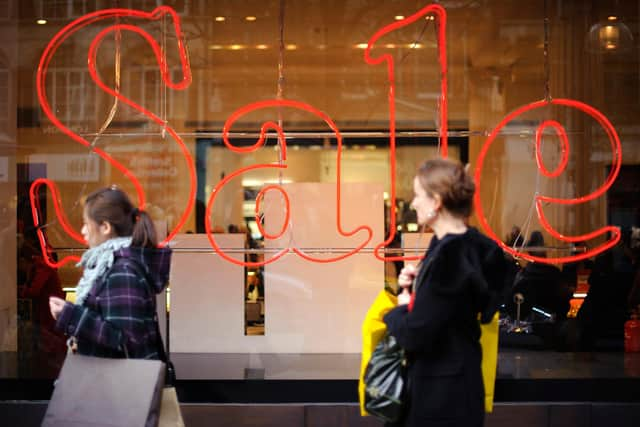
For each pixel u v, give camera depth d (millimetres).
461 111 5277
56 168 4762
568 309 4594
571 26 4875
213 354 4547
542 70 5121
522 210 5070
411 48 5238
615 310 4590
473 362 2445
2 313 4539
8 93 4703
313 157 5336
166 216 5160
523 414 3961
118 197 2682
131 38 4988
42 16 4699
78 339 2594
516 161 5102
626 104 4785
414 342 2332
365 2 4801
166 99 5215
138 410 2445
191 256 4559
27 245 4586
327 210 4539
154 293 2650
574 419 3965
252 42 5109
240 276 4559
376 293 4535
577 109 4926
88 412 2461
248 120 5402
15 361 4418
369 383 2525
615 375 4066
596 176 4844
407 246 4598
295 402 4059
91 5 4734
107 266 2584
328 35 5121
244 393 4062
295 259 4547
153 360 2494
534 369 4211
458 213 2482
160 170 5152
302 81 5402
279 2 4801
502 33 5055
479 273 2367
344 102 5387
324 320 4543
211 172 5312
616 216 4750
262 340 4551
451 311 2322
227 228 5137
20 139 4723
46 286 4555
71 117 4863
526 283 4609
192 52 5133
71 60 4895
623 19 4770
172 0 4812
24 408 3992
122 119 5027
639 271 4625
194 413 4004
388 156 5289
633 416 3955
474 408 2410
